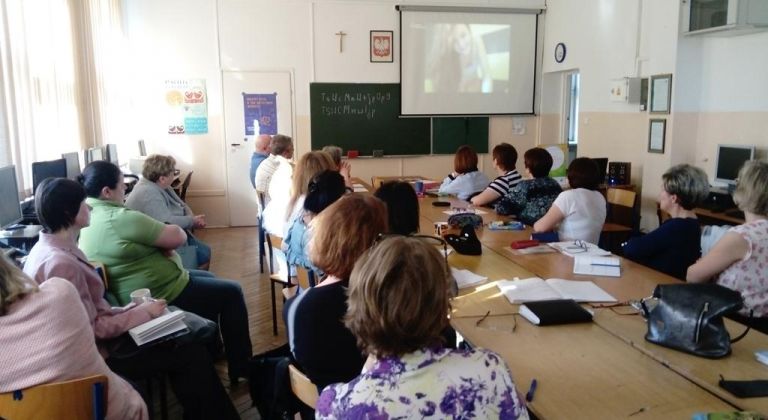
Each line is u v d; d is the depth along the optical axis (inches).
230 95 271.7
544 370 63.0
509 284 91.8
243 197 280.4
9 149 142.9
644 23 223.5
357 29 277.9
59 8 185.9
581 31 263.9
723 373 61.1
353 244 65.8
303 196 121.4
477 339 71.9
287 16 271.1
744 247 82.9
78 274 81.6
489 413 41.0
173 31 263.0
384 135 288.7
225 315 117.3
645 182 225.5
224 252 229.5
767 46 181.6
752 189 84.0
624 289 90.6
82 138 203.6
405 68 284.4
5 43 142.7
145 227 106.7
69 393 60.0
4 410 59.1
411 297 40.9
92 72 207.9
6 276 59.1
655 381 60.2
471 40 288.5
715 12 185.3
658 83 213.3
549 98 300.8
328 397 42.3
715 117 202.4
